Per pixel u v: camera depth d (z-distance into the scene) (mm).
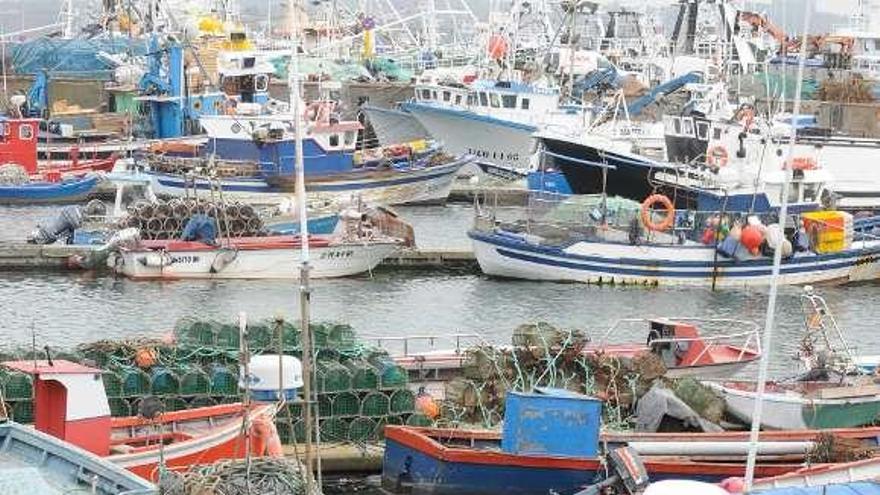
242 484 15586
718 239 40969
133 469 18953
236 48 71438
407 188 53719
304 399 14836
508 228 41625
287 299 36812
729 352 28828
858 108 71062
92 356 22859
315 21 86375
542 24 84188
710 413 23469
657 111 70625
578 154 50625
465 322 34812
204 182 50219
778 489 16719
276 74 69062
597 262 40656
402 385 23438
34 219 48625
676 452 21297
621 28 102375
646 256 40688
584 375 24422
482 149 60625
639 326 35031
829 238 41938
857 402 24125
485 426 23094
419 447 21453
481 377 23984
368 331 33125
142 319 33719
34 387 19922
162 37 69312
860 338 34750
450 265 42656
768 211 44156
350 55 84125
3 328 32375
